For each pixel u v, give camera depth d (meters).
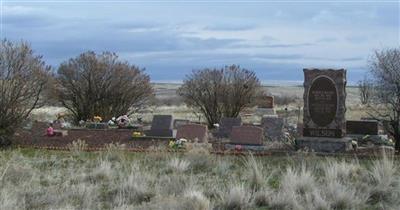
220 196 9.73
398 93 20.33
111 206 9.28
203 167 13.98
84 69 28.95
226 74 29.23
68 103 29.52
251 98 29.28
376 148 19.25
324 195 9.58
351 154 17.34
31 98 20.95
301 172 11.84
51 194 9.88
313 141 18.94
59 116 29.22
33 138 21.70
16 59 20.22
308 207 8.80
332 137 19.08
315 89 19.38
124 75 29.52
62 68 28.78
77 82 28.91
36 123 26.61
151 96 30.86
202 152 15.90
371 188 10.20
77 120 29.00
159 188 10.41
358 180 11.30
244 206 9.17
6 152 17.20
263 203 9.51
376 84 21.59
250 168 12.62
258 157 16.31
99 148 18.52
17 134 22.33
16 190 10.14
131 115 33.41
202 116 33.50
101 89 29.12
